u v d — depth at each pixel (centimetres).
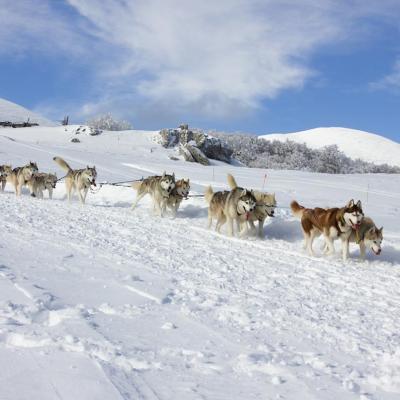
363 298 603
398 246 945
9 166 1814
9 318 420
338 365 372
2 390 284
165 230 1070
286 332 450
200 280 639
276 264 793
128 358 348
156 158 4253
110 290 546
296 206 966
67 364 327
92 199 1673
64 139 5094
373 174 3431
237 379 329
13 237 850
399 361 381
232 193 1064
